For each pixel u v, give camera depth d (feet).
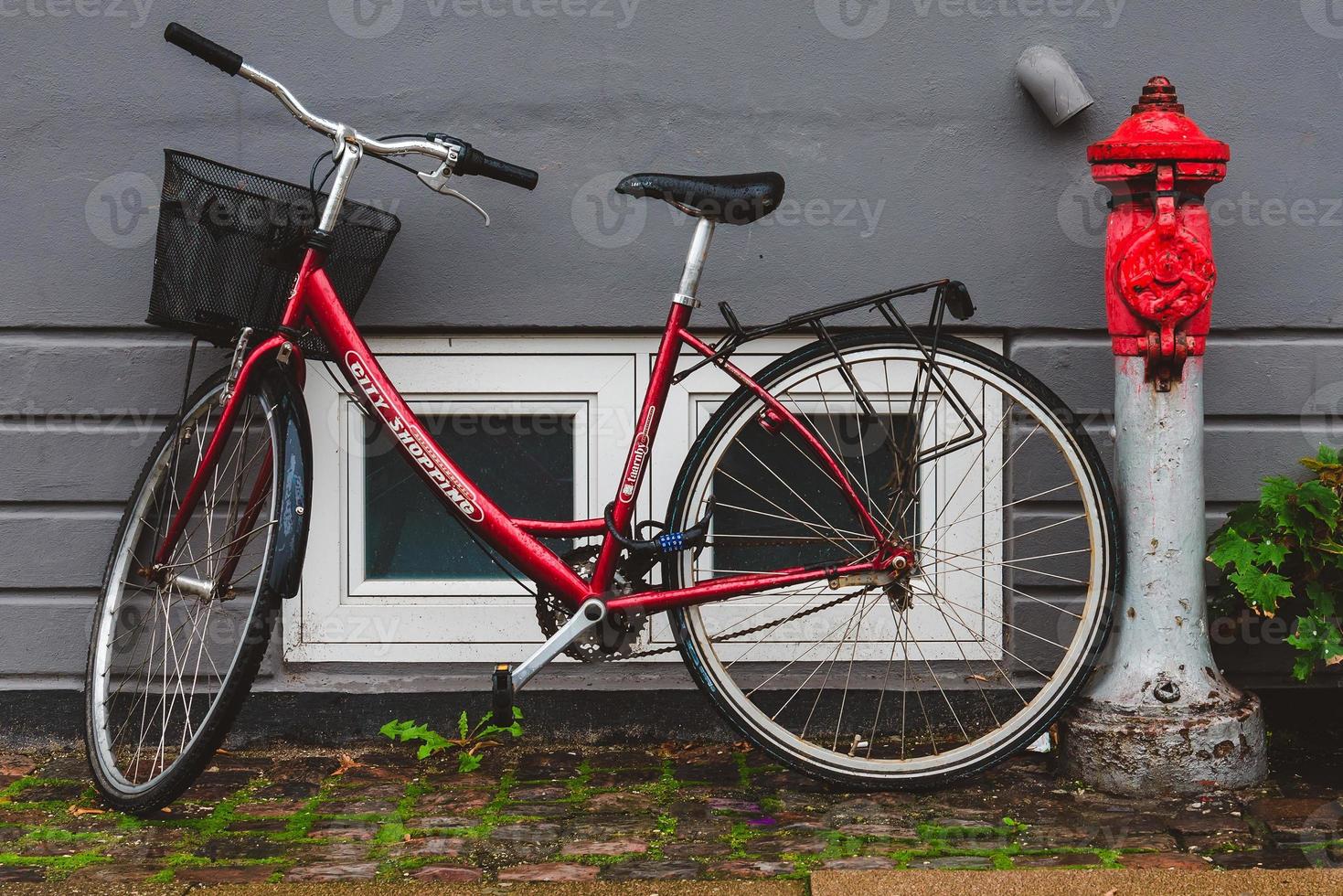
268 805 9.96
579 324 11.08
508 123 10.96
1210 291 9.84
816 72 10.92
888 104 10.94
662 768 10.70
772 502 11.18
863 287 11.07
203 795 10.18
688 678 11.26
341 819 9.66
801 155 10.98
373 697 11.25
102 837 9.35
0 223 11.04
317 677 11.35
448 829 9.46
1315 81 10.97
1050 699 10.25
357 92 10.96
